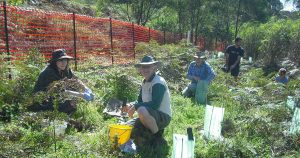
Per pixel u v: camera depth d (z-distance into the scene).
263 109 7.17
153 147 5.39
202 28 34.91
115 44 14.75
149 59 5.42
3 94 6.38
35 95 5.91
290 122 6.42
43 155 4.71
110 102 7.74
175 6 31.06
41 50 11.35
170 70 12.20
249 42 25.34
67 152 4.78
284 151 5.45
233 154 5.21
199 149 5.37
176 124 6.71
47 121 5.55
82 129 6.12
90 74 10.34
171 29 32.22
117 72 8.89
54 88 6.20
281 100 8.00
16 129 5.21
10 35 9.91
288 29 20.52
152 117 5.32
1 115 6.06
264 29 25.69
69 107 6.55
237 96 8.35
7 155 4.40
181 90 10.47
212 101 8.98
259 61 20.62
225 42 35.69
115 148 5.04
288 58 19.70
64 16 12.47
